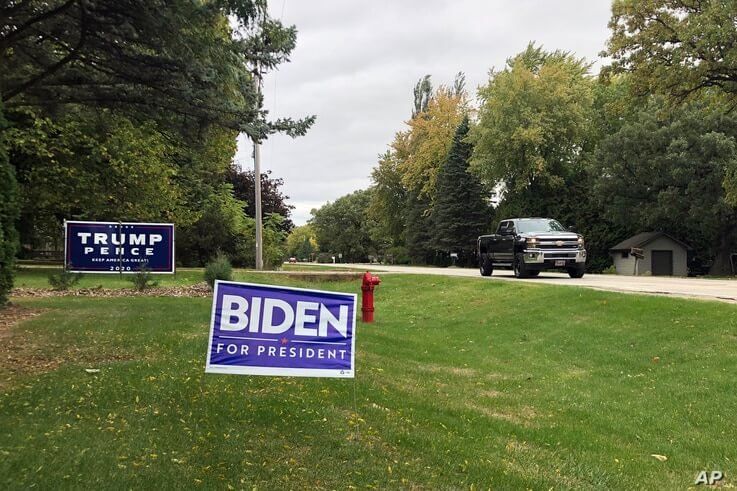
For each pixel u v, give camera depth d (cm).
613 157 3953
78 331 837
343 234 10619
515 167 4609
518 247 1967
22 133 1870
